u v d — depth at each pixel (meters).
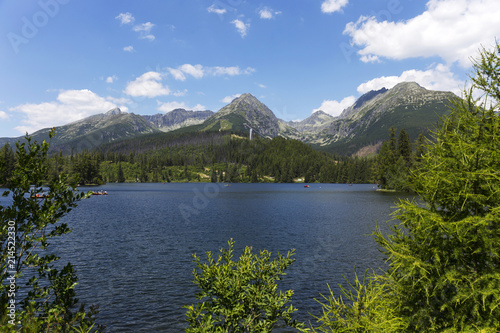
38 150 5.37
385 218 55.19
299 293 18.61
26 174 5.24
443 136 6.45
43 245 5.35
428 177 6.30
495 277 5.03
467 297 5.16
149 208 75.31
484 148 5.64
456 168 6.02
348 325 5.47
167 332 13.83
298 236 37.41
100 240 34.72
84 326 5.43
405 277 5.93
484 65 6.27
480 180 5.72
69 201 5.54
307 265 24.44
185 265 24.50
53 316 5.09
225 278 6.62
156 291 18.83
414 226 6.20
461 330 5.17
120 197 114.62
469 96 6.33
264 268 7.39
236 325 6.57
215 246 31.56
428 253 5.84
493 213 5.31
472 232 5.54
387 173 124.94
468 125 6.13
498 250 5.17
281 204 86.38
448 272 5.48
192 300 17.47
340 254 28.05
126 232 40.44
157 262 25.42
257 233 39.59
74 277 5.78
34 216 5.24
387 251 6.42
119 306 16.59
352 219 54.09
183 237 36.69
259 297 6.71
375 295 5.49
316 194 133.75
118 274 22.14
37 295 5.32
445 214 6.20
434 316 5.73
